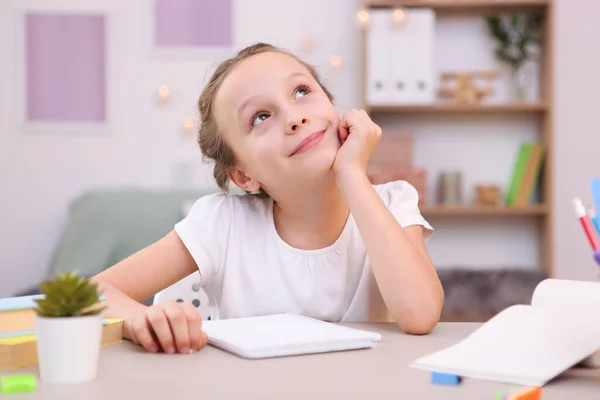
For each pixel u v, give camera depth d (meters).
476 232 3.51
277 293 1.25
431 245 3.52
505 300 2.67
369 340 0.83
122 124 3.51
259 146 1.12
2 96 3.50
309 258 1.24
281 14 3.51
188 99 3.52
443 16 3.49
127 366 0.74
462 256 3.51
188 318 0.81
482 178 3.50
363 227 1.06
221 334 0.86
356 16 3.50
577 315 0.77
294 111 1.10
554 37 3.27
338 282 1.24
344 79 3.50
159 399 0.59
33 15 3.51
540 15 3.42
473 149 3.50
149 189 3.27
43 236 3.50
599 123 3.48
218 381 0.66
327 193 1.17
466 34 3.49
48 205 3.50
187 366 0.73
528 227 3.49
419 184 3.29
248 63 1.15
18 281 3.48
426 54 3.28
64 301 0.66
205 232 1.26
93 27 3.51
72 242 2.98
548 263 3.27
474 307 2.61
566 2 3.49
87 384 0.65
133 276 1.18
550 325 0.75
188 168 3.51
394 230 1.05
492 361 0.67
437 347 0.83
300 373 0.69
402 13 3.27
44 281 0.68
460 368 0.65
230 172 1.25
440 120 3.50
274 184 1.16
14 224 3.50
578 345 0.70
